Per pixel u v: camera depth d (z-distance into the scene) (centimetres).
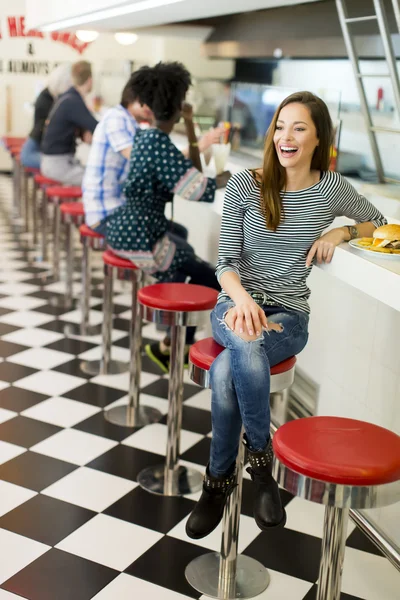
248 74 581
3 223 802
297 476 172
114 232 353
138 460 320
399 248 214
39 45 1067
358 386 281
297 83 486
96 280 597
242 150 444
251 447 219
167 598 234
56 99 681
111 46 1073
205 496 229
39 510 278
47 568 244
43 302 534
